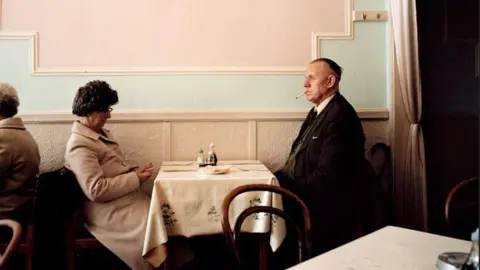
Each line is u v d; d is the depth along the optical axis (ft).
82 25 9.16
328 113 7.64
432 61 9.02
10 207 6.96
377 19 9.59
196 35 9.38
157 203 6.51
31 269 6.58
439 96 9.08
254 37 9.47
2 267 3.29
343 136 7.36
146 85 9.30
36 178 7.47
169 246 7.02
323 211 7.29
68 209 6.72
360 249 3.54
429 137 9.11
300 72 9.54
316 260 3.30
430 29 8.99
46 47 9.11
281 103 9.56
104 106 7.22
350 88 9.66
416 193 8.75
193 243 8.70
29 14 9.05
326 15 9.57
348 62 9.63
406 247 3.58
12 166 7.02
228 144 9.46
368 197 7.86
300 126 9.54
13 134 7.07
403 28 8.57
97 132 7.47
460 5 9.03
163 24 9.31
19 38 9.00
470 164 9.12
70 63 9.17
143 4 9.26
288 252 8.15
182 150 9.38
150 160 9.31
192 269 8.54
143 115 9.20
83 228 8.72
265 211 4.73
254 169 7.81
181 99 9.38
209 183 6.64
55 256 6.87
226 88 9.45
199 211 6.64
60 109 9.16
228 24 9.43
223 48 9.44
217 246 8.73
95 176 6.73
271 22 9.49
